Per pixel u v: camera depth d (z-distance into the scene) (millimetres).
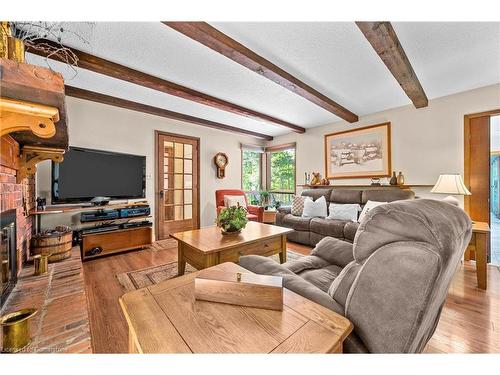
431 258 686
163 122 4082
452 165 3033
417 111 3332
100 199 3012
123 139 3598
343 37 1862
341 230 3072
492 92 2738
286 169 5484
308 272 1472
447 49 2010
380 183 3611
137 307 805
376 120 3771
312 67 2338
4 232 1331
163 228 4051
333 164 4352
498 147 5598
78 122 3178
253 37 1853
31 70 689
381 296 757
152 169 3920
